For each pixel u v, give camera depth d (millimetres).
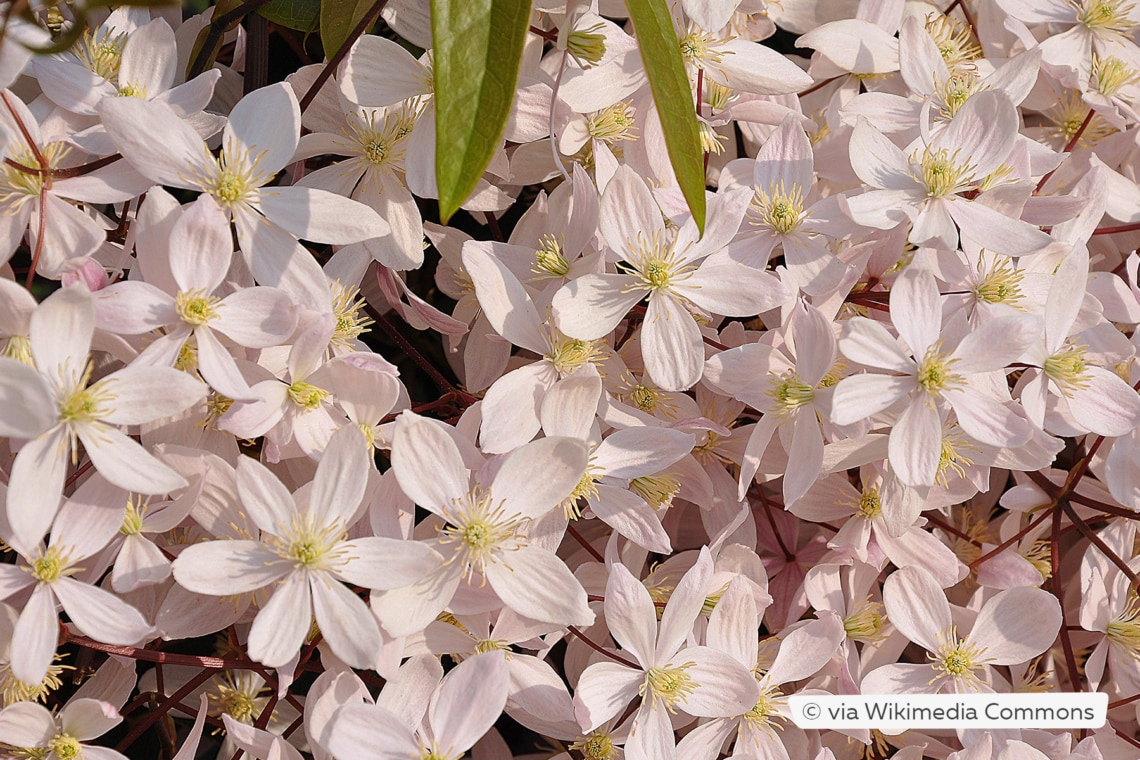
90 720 635
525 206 726
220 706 694
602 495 656
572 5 657
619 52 670
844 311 684
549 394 644
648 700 651
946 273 672
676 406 675
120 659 644
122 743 650
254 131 646
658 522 655
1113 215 708
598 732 663
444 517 635
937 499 679
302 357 635
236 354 641
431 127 665
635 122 682
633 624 646
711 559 654
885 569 702
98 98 653
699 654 655
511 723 710
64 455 613
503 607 649
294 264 643
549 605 637
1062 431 675
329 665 647
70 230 635
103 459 614
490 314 655
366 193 671
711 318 672
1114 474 681
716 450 685
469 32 598
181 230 626
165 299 628
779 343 668
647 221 659
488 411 649
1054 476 699
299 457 651
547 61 694
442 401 679
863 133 668
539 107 666
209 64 674
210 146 685
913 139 690
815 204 673
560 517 651
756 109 693
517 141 667
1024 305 674
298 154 671
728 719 662
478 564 638
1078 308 666
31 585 623
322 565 625
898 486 665
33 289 699
